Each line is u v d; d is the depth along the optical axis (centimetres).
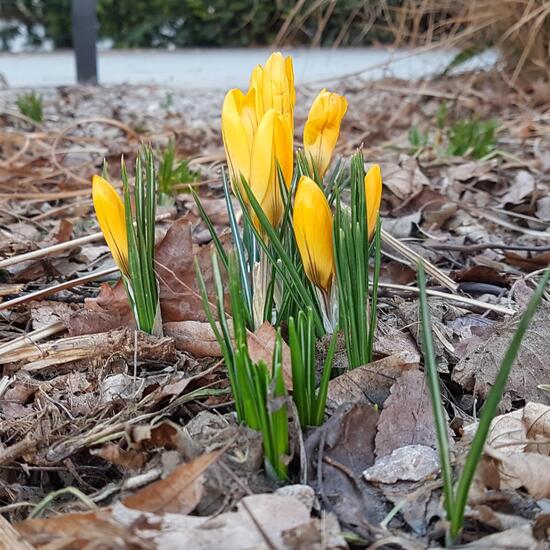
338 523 22
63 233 48
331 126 27
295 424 24
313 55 179
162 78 177
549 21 105
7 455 25
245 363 23
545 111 104
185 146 85
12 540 21
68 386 31
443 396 30
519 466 24
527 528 21
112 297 35
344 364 29
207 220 29
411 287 40
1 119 103
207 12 253
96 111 122
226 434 24
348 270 26
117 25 260
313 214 25
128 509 22
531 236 54
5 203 60
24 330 37
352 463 25
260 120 26
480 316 38
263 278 28
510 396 30
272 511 21
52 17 240
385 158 76
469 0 109
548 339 31
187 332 32
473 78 117
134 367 31
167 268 34
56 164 70
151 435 24
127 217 29
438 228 56
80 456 27
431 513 22
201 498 23
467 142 78
